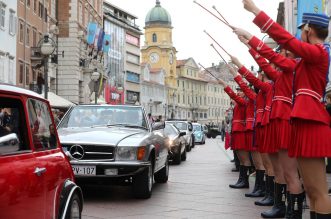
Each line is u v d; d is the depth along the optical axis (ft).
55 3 179.01
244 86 33.37
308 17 16.76
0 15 120.26
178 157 64.75
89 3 212.02
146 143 32.58
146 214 27.96
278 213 27.04
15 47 131.85
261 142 26.86
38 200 15.46
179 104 424.46
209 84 491.72
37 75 152.66
